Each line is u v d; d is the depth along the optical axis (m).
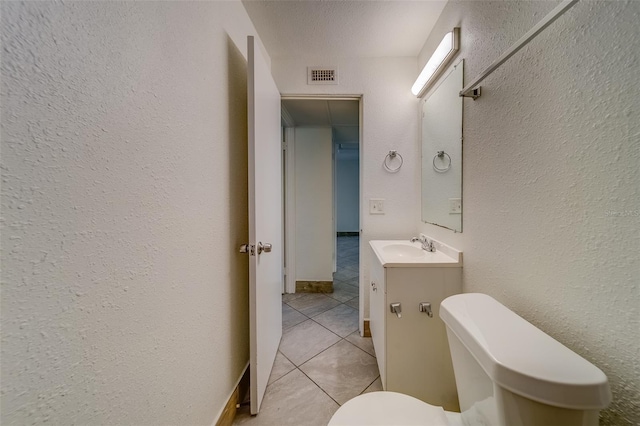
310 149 2.67
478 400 0.61
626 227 0.49
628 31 0.48
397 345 1.14
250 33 1.40
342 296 2.60
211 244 0.95
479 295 0.83
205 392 0.90
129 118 0.57
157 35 0.66
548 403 0.45
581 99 0.58
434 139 1.49
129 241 0.57
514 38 0.81
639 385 0.48
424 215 1.64
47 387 0.42
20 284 0.38
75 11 0.45
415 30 1.51
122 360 0.56
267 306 1.33
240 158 1.25
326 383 1.33
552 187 0.67
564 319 0.63
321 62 1.78
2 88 0.36
